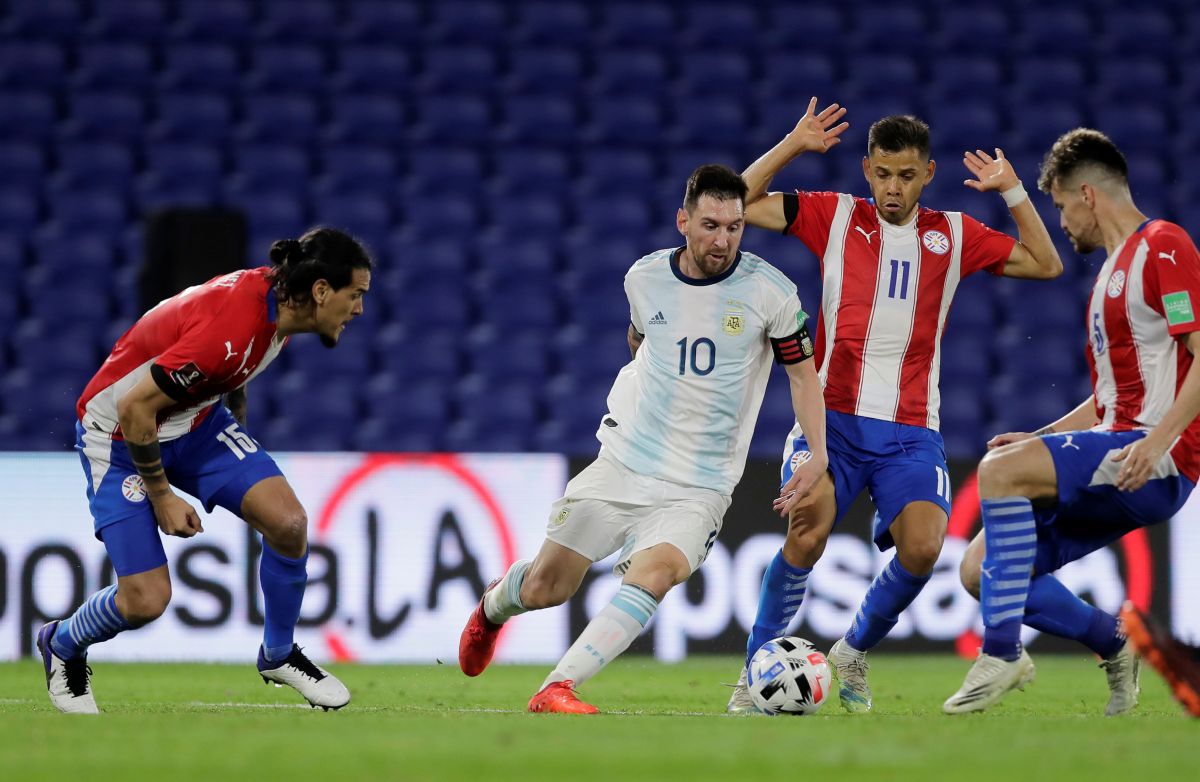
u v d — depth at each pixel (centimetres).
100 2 6150
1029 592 1983
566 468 3647
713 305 1989
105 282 5378
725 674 3123
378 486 3588
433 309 5338
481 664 2289
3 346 5119
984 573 1884
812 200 2209
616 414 2062
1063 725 1652
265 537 1959
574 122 6075
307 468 3572
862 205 2203
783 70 6259
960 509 3675
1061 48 6431
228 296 1845
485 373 5159
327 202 5653
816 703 1912
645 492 2000
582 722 1673
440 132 6003
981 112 6097
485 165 5928
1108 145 1895
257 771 1193
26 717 1772
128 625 1934
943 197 5809
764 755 1297
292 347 5081
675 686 2745
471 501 3619
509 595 2136
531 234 5697
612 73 6228
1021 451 1859
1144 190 5950
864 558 3584
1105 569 3647
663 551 1953
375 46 6197
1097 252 5534
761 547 3619
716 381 1991
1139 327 1839
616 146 6041
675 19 6456
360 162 5838
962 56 6353
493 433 4938
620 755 1293
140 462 1856
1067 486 1850
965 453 4950
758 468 3631
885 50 6406
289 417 4897
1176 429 1748
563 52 6256
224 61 6059
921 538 2056
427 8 6359
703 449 2005
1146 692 2575
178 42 6109
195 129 5881
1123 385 1878
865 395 2131
